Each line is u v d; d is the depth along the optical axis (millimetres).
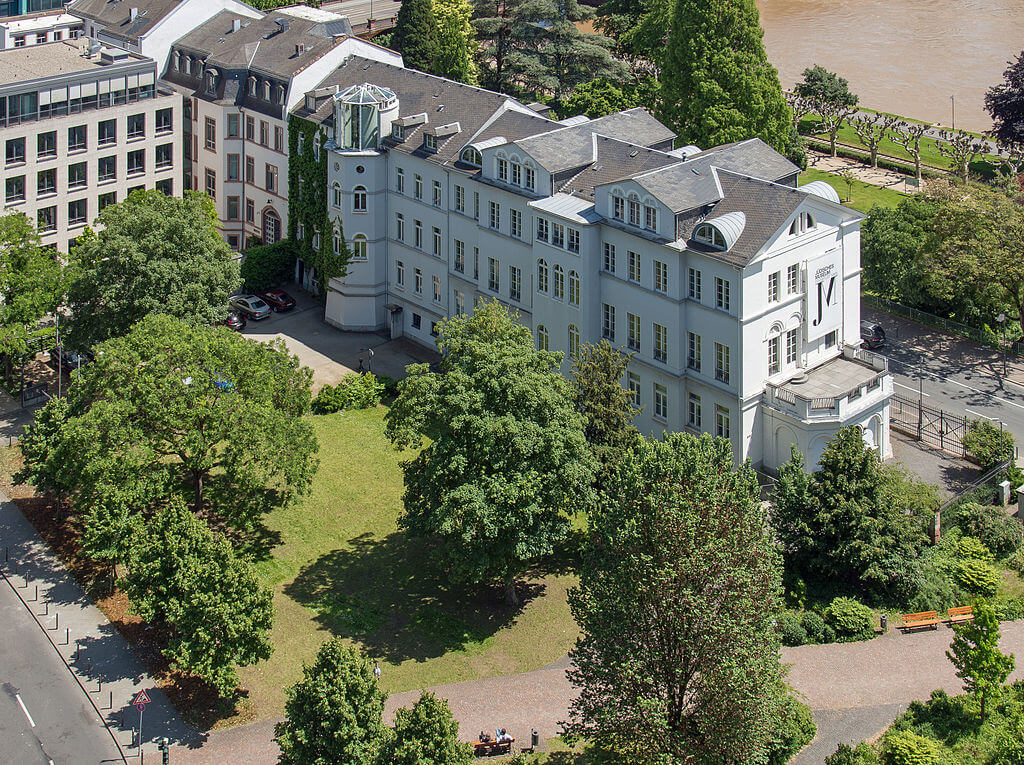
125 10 164750
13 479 102438
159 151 151750
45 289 119875
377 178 135000
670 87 154625
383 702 75125
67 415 100562
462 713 84125
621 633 74250
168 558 84250
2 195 139000
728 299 103688
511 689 86688
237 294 144875
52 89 140500
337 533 103375
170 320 100875
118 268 115938
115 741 82062
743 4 150000
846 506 92938
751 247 102375
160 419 94250
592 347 101750
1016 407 119250
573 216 112438
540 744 81000
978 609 80312
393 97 135125
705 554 72438
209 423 95812
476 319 96188
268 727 83250
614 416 99500
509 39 199625
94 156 145375
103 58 148500
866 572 92375
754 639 72875
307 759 73375
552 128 124062
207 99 151250
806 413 103750
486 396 90438
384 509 106625
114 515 92625
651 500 74938
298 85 143125
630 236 109062
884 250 137125
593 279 113562
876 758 78062
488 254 124812
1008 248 126000
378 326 140500
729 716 71375
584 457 91875
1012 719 80938
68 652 90125
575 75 193375
